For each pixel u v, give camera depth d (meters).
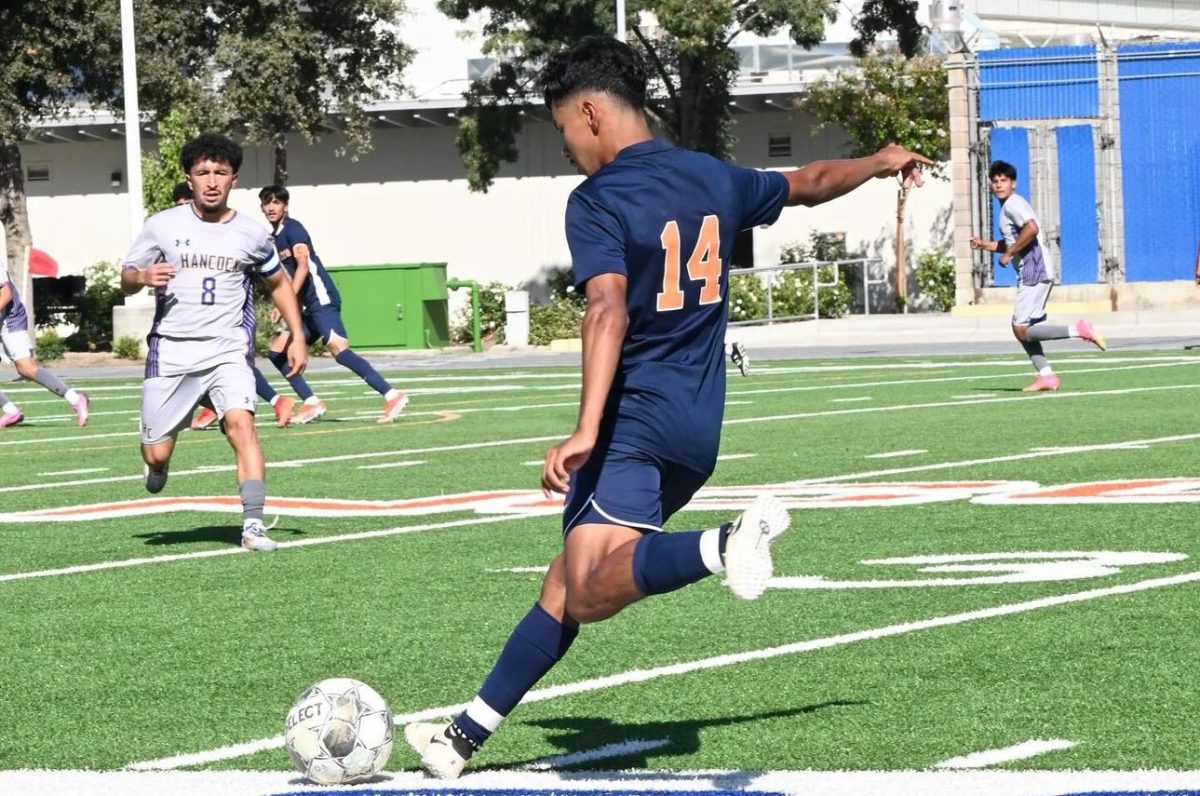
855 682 8.92
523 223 75.00
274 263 14.98
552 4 59.91
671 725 8.15
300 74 64.94
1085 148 53.62
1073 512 15.12
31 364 28.86
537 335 57.09
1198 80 52.56
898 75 65.94
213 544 15.18
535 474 20.02
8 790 7.35
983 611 10.75
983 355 41.38
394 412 27.81
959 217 54.06
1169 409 25.23
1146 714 8.05
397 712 8.69
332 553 14.35
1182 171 53.00
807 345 50.62
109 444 26.19
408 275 56.50
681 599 11.48
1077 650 9.52
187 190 23.61
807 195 7.61
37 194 79.75
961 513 15.34
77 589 12.94
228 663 10.03
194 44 63.50
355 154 73.19
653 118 65.25
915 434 22.95
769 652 9.75
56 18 55.53
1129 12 93.25
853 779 7.08
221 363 14.55
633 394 6.93
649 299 6.90
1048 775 7.05
